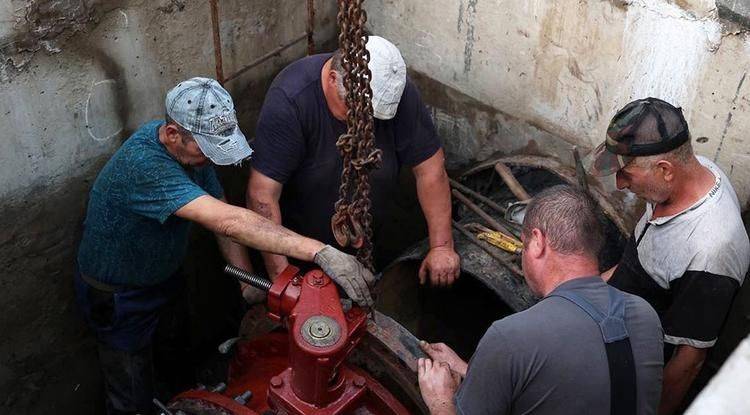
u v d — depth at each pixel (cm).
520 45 353
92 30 294
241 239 254
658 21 298
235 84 371
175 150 272
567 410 197
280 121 296
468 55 377
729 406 96
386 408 251
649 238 263
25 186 303
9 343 336
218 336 441
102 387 400
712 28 284
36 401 366
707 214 246
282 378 247
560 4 327
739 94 288
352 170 230
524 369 196
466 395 206
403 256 349
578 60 334
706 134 305
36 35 276
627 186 256
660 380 206
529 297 323
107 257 301
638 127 241
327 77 289
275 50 378
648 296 273
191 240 384
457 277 335
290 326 227
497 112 382
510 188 364
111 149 328
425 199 332
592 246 205
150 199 269
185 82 265
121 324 322
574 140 356
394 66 280
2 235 306
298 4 381
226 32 351
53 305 345
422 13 384
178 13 324
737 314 320
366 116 212
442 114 409
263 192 304
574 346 195
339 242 240
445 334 377
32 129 293
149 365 351
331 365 222
